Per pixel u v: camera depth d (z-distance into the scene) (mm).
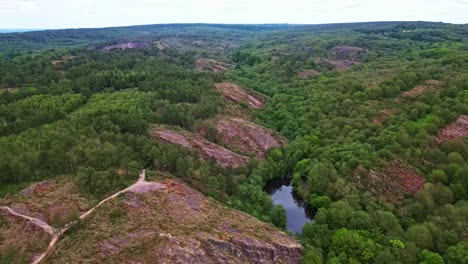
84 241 55719
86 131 92250
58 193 69000
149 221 60062
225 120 120812
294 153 107750
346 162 93750
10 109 106875
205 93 137625
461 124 107312
